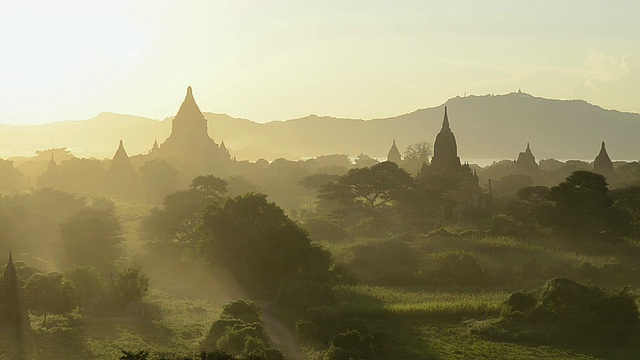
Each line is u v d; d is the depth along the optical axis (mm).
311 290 73938
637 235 117250
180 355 54125
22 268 82688
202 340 58781
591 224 115625
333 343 58000
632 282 88750
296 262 88250
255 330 57281
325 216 134500
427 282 89562
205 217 92500
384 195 143500
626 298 67062
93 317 69875
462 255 92438
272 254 87312
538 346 63031
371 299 78438
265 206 94000
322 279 83438
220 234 89938
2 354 56812
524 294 70312
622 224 116062
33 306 67562
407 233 122188
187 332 63969
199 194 116000
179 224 106750
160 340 61312
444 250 102125
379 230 124812
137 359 42781
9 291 65312
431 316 72188
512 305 69938
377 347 58688
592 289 68562
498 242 108438
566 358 59125
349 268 94438
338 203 146000
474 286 87562
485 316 71750
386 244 100438
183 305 76375
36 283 68812
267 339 58875
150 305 75875
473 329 66812
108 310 72688
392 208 140500
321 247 92250
